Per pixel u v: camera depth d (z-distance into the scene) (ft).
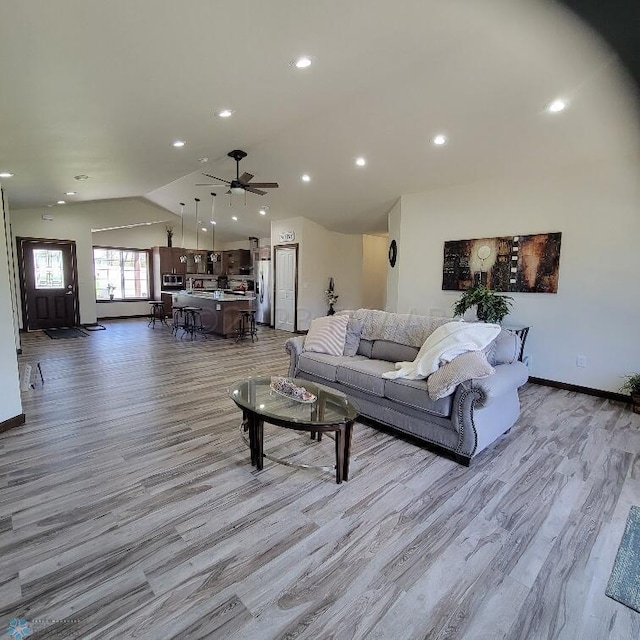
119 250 33.88
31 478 7.89
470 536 6.38
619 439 10.09
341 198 21.71
